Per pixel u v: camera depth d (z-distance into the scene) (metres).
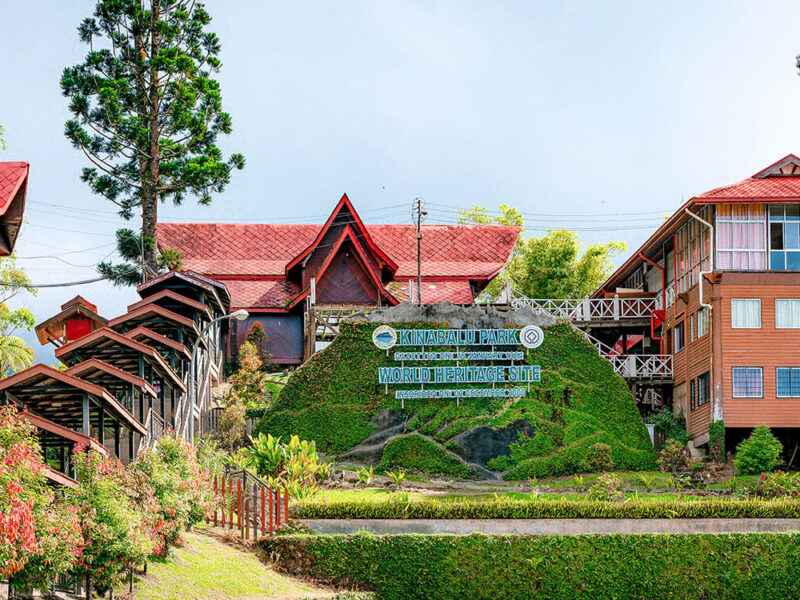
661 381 59.44
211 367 57.12
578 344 55.59
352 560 39.41
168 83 65.94
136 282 63.81
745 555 40.53
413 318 55.22
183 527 35.03
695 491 48.50
